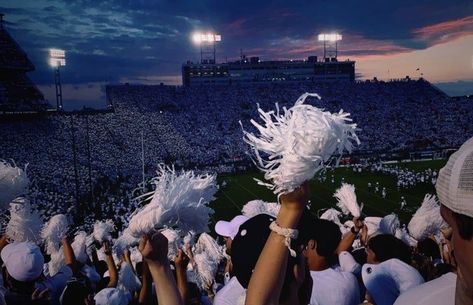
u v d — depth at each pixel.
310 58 101.19
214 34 76.94
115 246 5.00
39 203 25.89
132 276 4.32
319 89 74.06
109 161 45.06
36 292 2.87
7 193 2.34
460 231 1.04
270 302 1.30
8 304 2.83
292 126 1.18
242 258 1.64
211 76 99.50
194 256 4.63
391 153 49.38
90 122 53.94
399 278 2.73
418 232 4.07
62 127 50.91
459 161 1.05
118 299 3.75
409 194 31.86
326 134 1.15
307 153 1.15
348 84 76.00
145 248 1.53
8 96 57.03
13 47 59.09
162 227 1.54
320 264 2.65
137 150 49.88
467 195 1.00
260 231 1.67
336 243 2.57
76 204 28.06
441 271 3.53
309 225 1.75
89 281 4.29
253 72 99.81
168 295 1.54
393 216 4.82
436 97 71.81
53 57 53.94
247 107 68.12
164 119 60.59
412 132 61.22
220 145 54.44
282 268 1.31
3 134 46.88
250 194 33.59
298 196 1.27
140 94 66.44
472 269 1.03
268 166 1.21
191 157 49.56
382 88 74.88
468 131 60.47
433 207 4.10
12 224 3.18
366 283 2.82
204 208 1.55
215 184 1.61
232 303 2.35
